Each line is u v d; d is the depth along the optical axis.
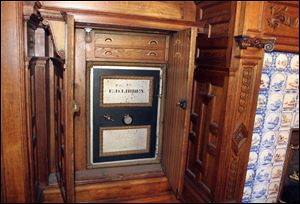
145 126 2.35
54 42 1.62
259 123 1.94
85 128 2.18
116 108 2.24
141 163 2.42
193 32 1.80
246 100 1.81
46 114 2.06
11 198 1.80
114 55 2.09
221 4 1.87
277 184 2.17
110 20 1.76
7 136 1.71
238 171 1.93
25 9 1.57
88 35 1.97
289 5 1.78
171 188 2.28
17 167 1.76
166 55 2.24
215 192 1.93
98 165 2.29
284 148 2.10
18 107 1.68
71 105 1.66
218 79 1.89
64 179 1.87
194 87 2.29
